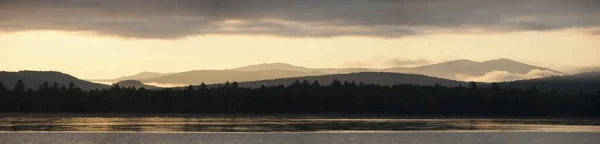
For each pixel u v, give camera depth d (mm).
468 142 138000
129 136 146125
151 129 174500
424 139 144125
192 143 132625
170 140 138500
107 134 150375
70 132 155875
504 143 137500
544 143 137250
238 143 133625
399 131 170125
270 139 142750
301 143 134625
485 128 188250
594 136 152500
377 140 141125
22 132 154500
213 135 152000
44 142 130500
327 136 150750
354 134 157875
